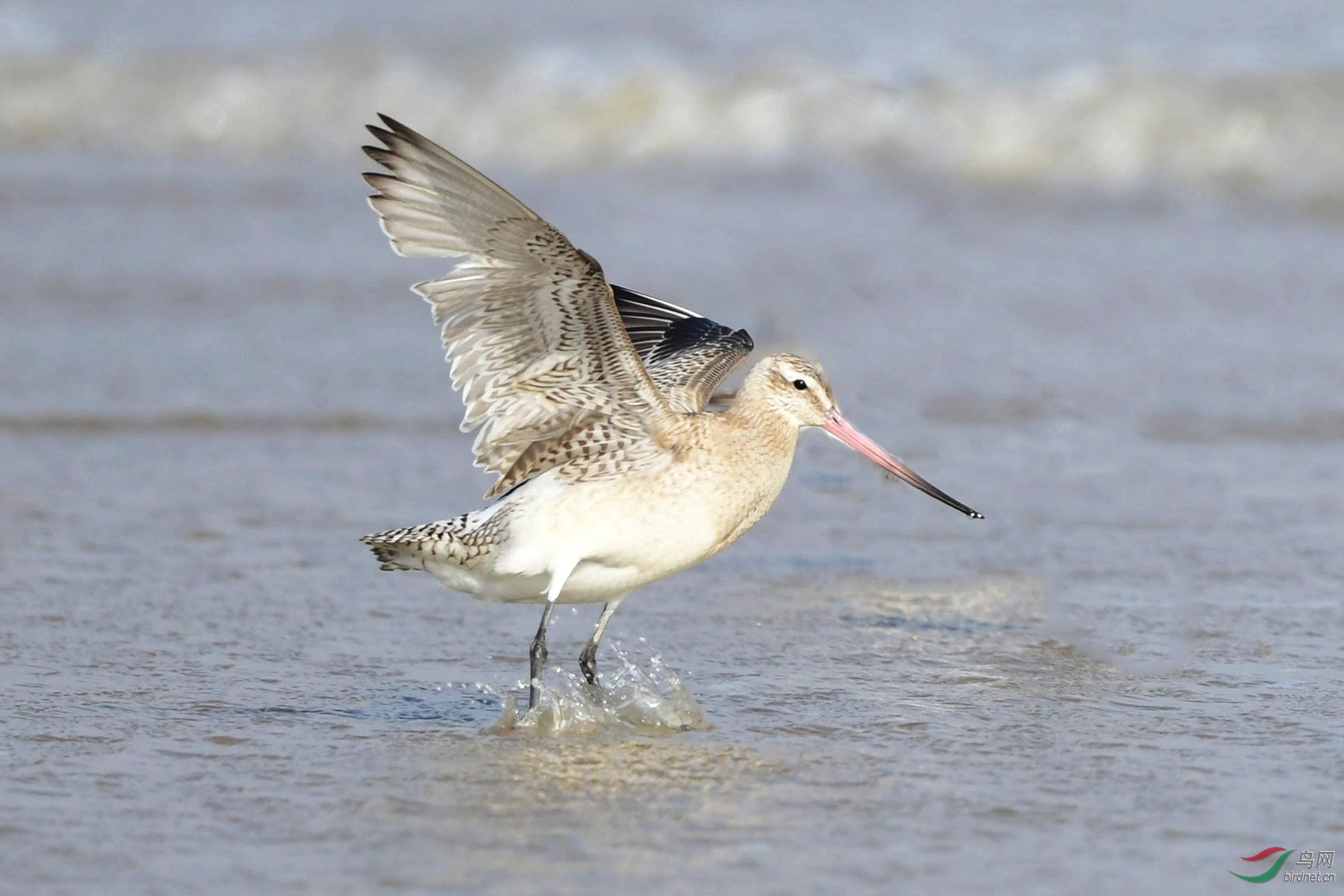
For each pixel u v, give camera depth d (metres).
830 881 7.70
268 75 31.52
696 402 11.20
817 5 37.53
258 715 10.11
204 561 13.40
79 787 8.80
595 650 10.51
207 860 7.87
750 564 13.87
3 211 25.03
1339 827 8.38
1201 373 19.08
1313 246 24.50
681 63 32.06
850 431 10.95
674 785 9.00
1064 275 22.88
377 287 22.16
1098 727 9.97
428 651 11.58
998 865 7.91
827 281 22.09
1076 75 30.25
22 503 14.71
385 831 8.27
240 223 25.03
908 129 29.64
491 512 10.14
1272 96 29.28
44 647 11.26
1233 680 10.90
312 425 17.34
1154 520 14.83
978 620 12.34
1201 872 7.84
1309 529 14.52
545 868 7.82
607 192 27.20
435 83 31.42
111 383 18.25
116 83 31.11
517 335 9.99
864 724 10.06
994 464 16.50
